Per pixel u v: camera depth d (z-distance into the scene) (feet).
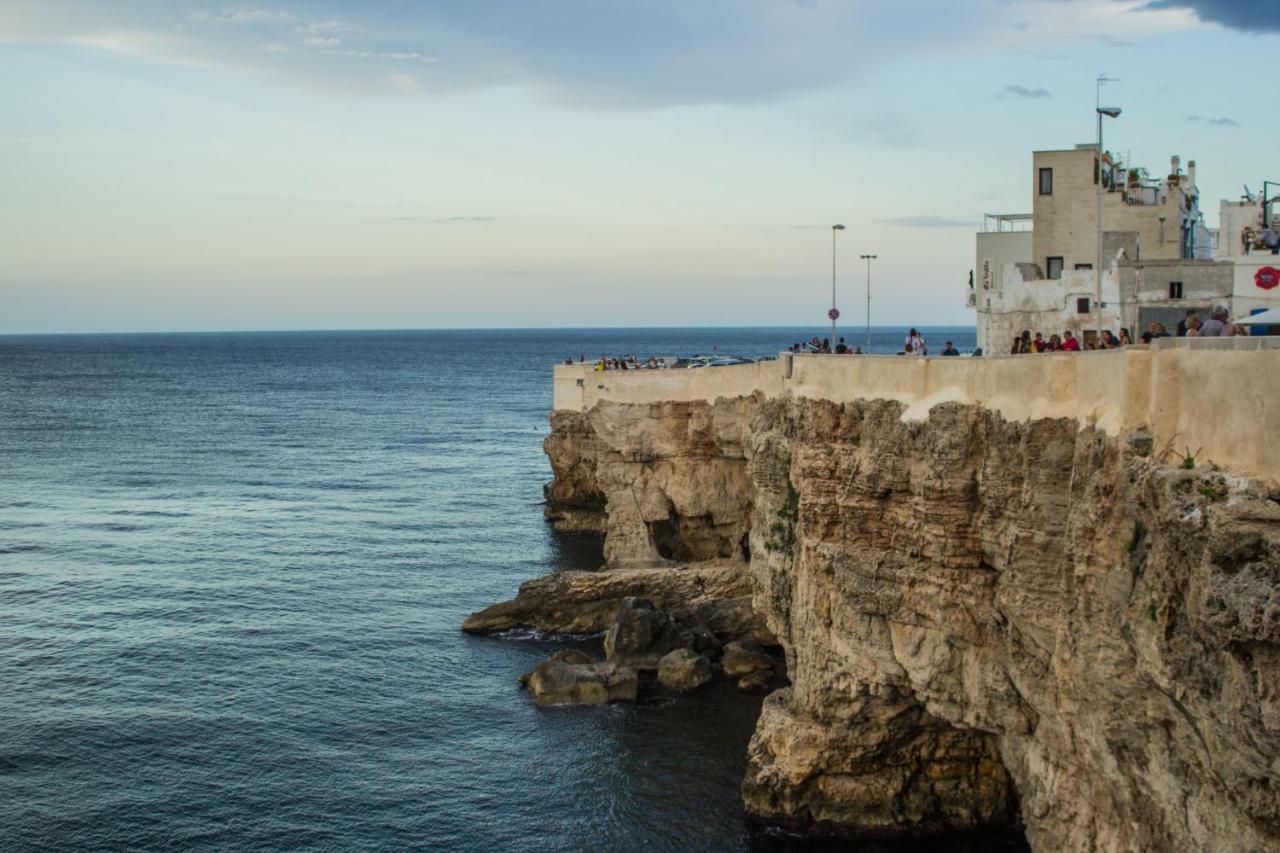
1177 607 76.59
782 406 166.09
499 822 147.74
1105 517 90.07
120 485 390.21
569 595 224.12
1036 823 110.73
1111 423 92.43
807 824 143.84
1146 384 88.33
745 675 194.18
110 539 297.33
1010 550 107.96
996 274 208.44
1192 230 217.36
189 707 181.88
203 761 163.32
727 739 170.71
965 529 119.24
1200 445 80.79
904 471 129.39
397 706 183.83
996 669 116.88
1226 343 81.66
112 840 142.51
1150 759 84.74
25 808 149.28
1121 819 91.45
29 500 357.61
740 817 147.54
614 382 251.39
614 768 161.79
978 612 119.24
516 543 297.74
